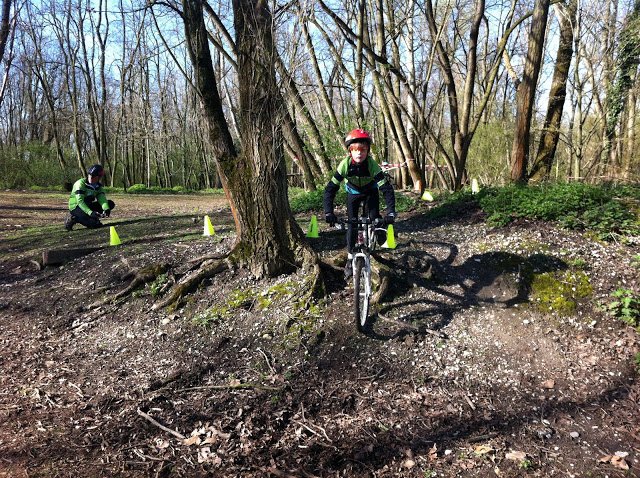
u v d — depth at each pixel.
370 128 11.52
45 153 27.88
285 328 4.70
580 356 4.25
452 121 10.41
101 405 3.80
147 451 3.26
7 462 3.07
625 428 3.47
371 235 4.56
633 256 5.28
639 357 4.09
